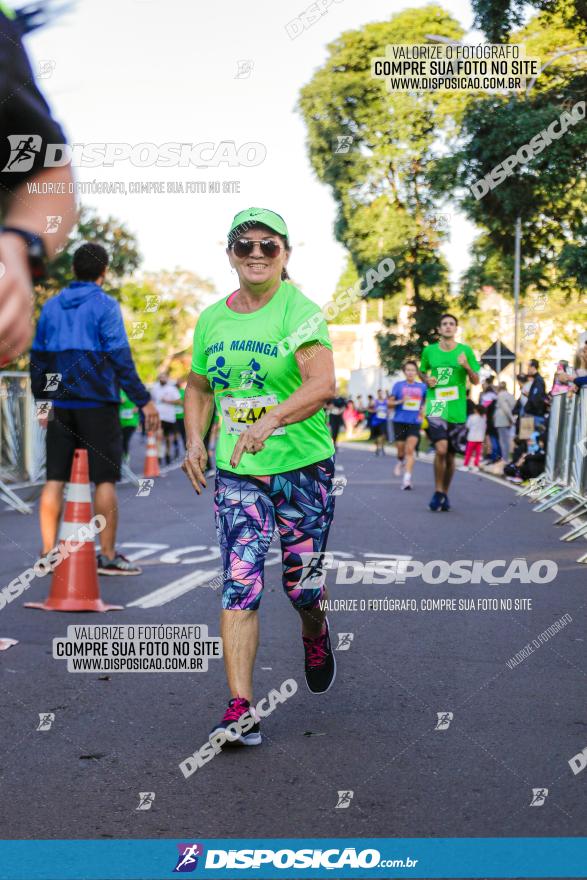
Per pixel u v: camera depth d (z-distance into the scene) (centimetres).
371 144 2033
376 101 2027
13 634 499
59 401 655
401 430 1486
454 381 1074
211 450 2025
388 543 830
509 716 375
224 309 371
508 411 1585
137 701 393
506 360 1538
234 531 357
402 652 472
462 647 482
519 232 1511
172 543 834
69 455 664
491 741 346
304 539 374
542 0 1423
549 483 1248
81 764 322
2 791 297
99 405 656
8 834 266
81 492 562
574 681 423
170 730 358
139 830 269
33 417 1350
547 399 1335
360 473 1772
